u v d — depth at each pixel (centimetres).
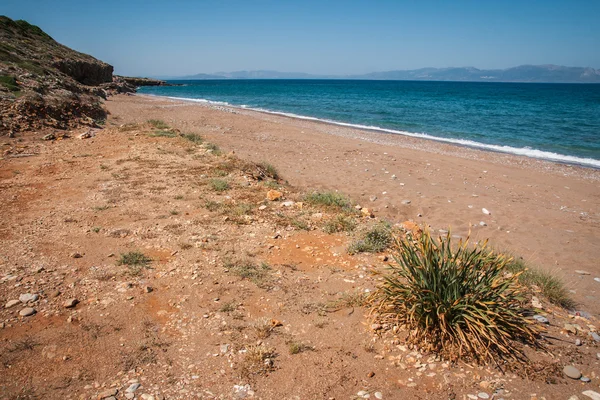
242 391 328
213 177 1002
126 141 1427
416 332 396
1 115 1441
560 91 11519
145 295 467
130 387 324
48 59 4128
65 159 1127
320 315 445
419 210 990
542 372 358
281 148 1727
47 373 335
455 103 5331
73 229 648
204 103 4378
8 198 788
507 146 2072
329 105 4616
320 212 802
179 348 380
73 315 417
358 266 570
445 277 410
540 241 812
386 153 1705
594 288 601
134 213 737
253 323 425
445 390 335
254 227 699
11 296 441
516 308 450
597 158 1811
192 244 613
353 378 348
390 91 9438
